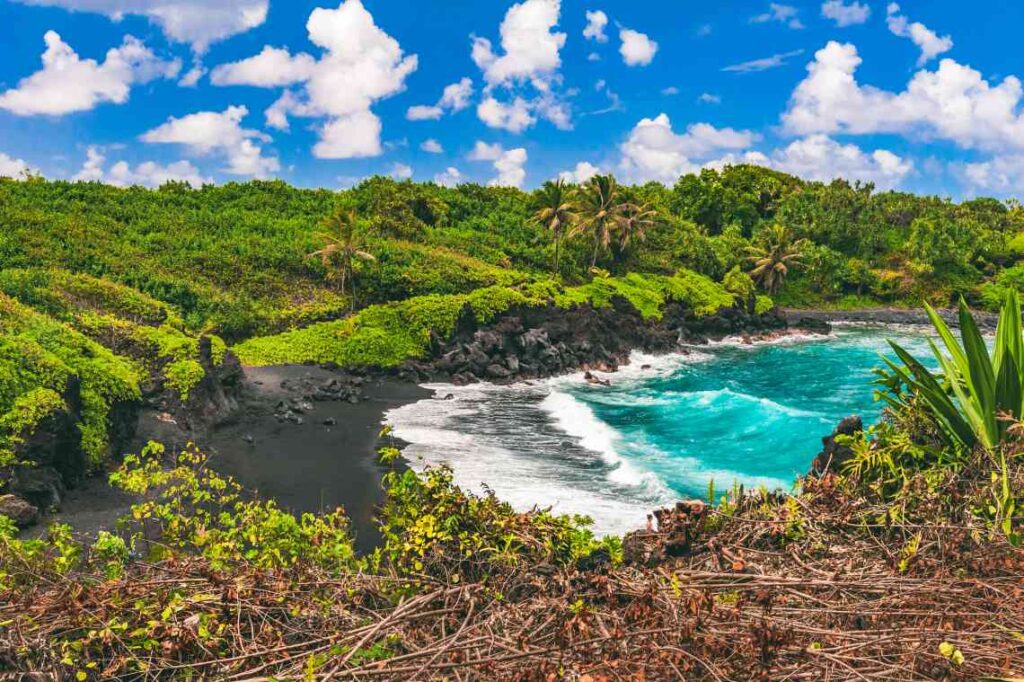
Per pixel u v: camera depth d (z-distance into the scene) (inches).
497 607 169.8
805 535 233.9
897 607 170.4
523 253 2461.9
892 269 3390.7
